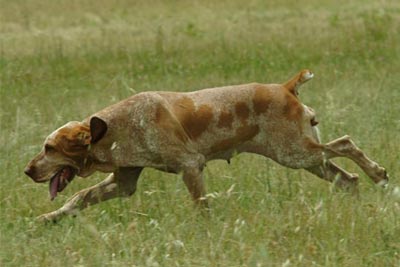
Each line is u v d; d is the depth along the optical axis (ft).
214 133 38.11
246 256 32.30
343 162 43.60
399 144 46.09
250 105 38.37
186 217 36.63
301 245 33.45
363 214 35.76
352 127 49.55
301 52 71.10
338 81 62.23
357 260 32.24
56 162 37.04
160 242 33.60
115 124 37.14
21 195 40.93
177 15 93.50
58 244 34.22
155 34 82.02
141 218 37.14
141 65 69.31
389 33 75.00
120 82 64.13
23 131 50.55
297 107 38.65
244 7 96.02
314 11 91.91
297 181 40.37
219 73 66.80
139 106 37.27
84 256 32.83
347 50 71.00
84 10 97.45
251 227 35.01
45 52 73.31
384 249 33.22
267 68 67.67
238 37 77.77
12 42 79.36
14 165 44.73
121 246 33.45
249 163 43.62
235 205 37.73
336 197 37.42
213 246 32.96
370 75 63.57
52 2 101.24
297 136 38.68
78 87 63.67
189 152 37.55
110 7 98.73
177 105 37.76
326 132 48.47
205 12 94.17
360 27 78.95
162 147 37.19
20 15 94.53
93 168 37.76
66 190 41.63
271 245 33.37
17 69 67.92
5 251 33.60
